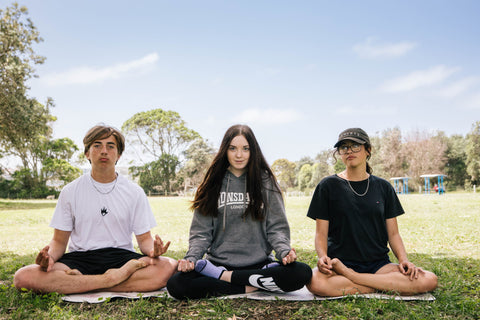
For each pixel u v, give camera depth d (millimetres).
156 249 2953
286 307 2717
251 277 2895
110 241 3209
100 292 3027
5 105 20266
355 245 3125
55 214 3133
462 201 16656
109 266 3092
